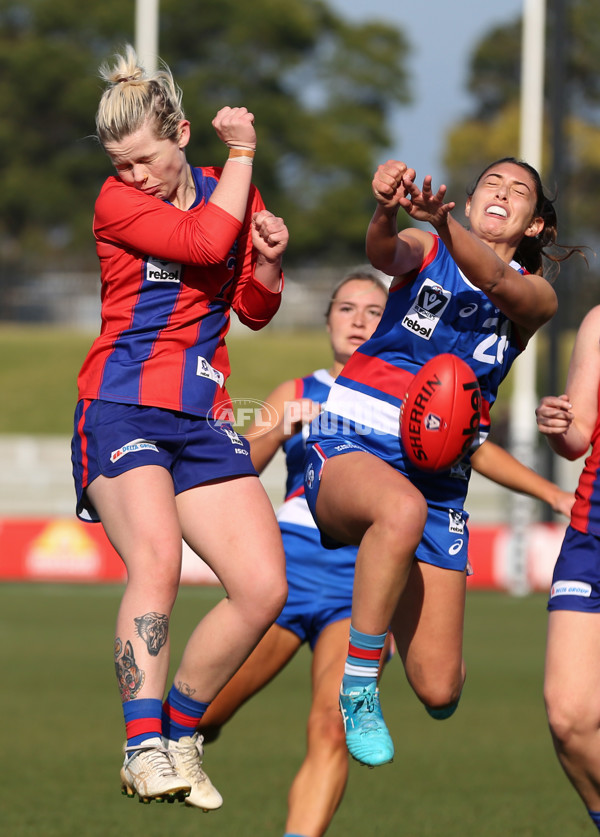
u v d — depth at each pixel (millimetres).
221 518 15680
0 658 41344
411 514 15242
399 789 24984
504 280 15695
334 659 18828
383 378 17047
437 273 16672
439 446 16203
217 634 15719
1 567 62781
